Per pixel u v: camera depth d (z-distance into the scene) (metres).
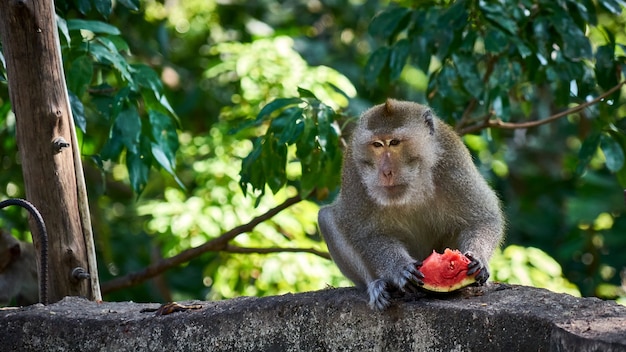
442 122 9.50
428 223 9.23
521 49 11.56
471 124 13.91
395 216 9.02
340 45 22.17
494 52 11.43
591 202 17.39
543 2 12.25
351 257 9.46
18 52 9.87
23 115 9.98
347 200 9.16
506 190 21.08
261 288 13.95
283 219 14.34
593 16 12.45
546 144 20.97
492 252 8.90
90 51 11.17
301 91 11.55
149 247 19.08
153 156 11.40
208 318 8.14
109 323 8.43
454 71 12.22
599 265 18.84
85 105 13.46
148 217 17.72
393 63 12.33
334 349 7.77
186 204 14.45
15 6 9.72
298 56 15.45
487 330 7.10
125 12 15.34
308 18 22.22
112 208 19.83
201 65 19.20
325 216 9.95
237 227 12.92
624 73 12.45
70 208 10.12
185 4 19.83
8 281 14.55
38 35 9.85
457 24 11.89
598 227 18.50
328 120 11.11
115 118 11.13
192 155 15.73
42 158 9.99
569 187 21.23
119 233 18.92
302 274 13.80
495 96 11.97
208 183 14.78
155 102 11.95
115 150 11.36
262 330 7.98
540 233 20.47
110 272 17.25
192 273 19.52
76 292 10.15
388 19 12.64
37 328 8.66
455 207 9.07
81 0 11.73
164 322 8.27
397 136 8.80
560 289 14.39
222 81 17.36
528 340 6.89
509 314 7.02
